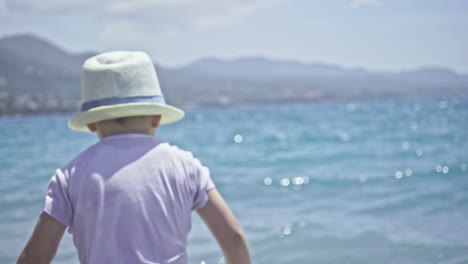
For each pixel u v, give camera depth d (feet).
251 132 89.61
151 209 5.22
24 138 90.02
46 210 5.23
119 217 5.15
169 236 5.26
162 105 5.50
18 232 20.11
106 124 5.65
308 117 153.58
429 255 15.52
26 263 5.14
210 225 5.62
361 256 15.69
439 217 20.13
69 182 5.34
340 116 145.69
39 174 37.99
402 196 24.44
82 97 5.64
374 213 21.30
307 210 22.34
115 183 5.24
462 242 16.62
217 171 36.42
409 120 98.89
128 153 5.43
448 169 31.30
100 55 5.65
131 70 5.47
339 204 23.44
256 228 19.42
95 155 5.44
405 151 43.16
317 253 16.15
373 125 87.40
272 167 37.63
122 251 5.11
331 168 35.12
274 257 15.97
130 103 5.39
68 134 101.65
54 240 5.25
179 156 5.57
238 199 25.67
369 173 31.68
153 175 5.34
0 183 33.42
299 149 50.34
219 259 15.67
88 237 5.21
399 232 18.17
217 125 132.36
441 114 124.47
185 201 5.42
